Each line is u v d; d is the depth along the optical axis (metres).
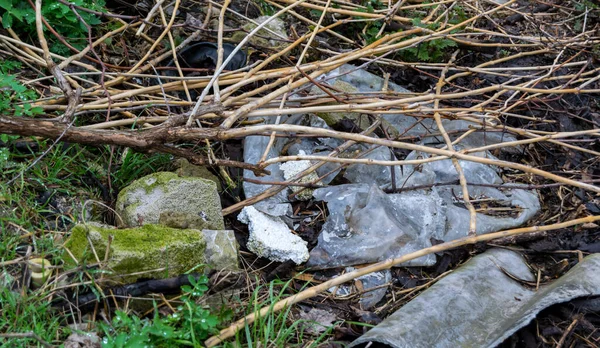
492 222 1.56
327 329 1.36
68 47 1.62
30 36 1.66
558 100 1.84
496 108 1.74
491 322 1.39
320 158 1.47
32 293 1.30
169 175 1.47
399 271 1.50
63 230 1.43
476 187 1.63
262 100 1.51
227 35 1.82
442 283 1.44
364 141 1.44
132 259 1.33
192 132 1.45
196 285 1.32
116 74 1.59
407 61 1.85
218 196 1.49
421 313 1.37
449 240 1.54
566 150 1.75
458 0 1.92
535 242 1.56
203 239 1.38
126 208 1.46
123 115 1.62
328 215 1.56
